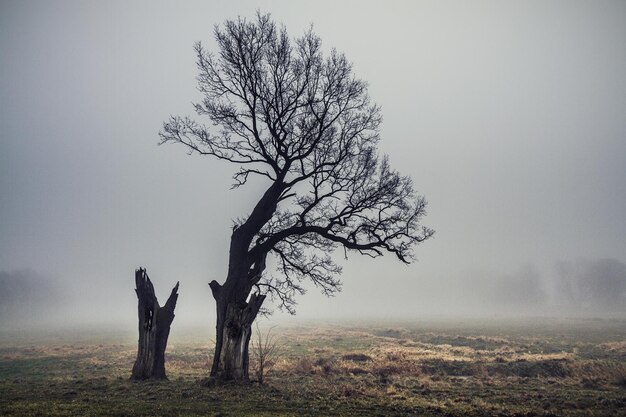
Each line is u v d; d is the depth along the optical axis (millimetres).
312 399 17094
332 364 28391
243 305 20297
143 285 22047
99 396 16969
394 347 41500
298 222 21703
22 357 36531
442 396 18750
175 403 15492
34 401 15977
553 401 17781
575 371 25250
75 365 30391
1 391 18609
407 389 20625
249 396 17016
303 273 22000
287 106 20797
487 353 36562
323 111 21359
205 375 24312
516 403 17344
